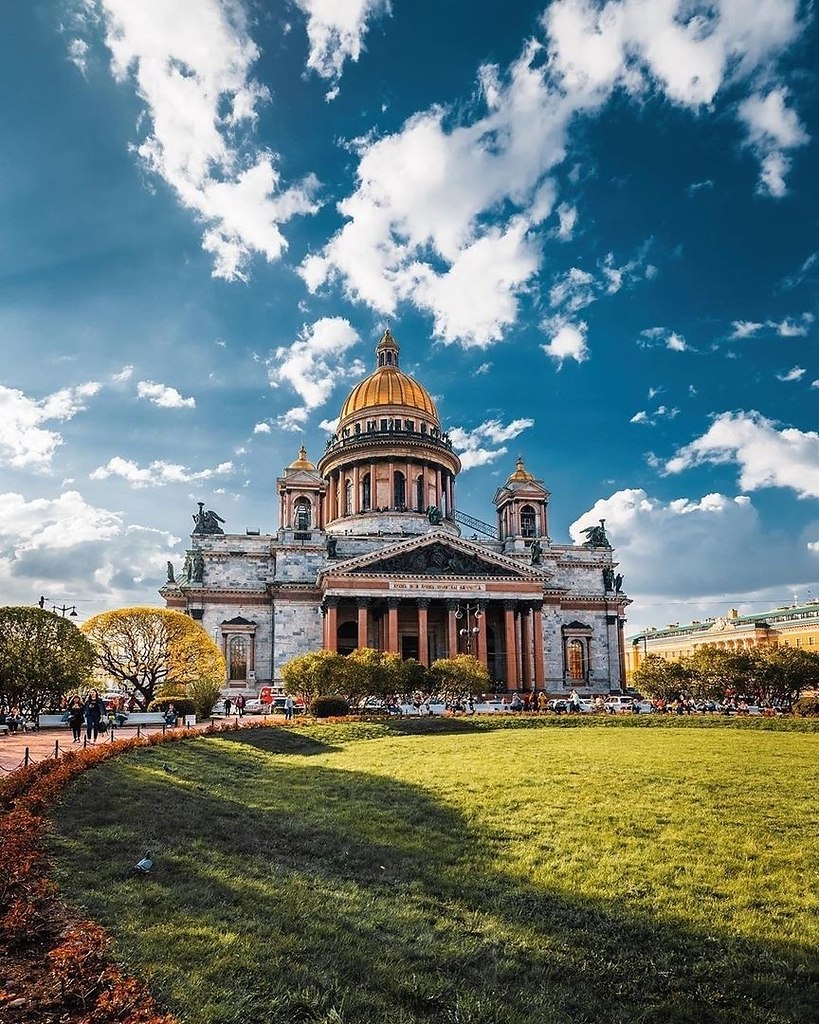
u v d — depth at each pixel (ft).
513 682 329.11
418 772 110.52
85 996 35.58
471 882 60.80
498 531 420.36
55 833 64.18
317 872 62.75
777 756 123.03
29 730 185.88
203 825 74.84
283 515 370.12
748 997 43.04
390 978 42.37
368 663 225.56
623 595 390.83
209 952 43.14
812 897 57.00
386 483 408.67
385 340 470.39
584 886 59.31
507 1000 41.29
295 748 152.05
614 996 42.98
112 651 240.32
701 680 278.67
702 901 56.24
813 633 515.09
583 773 104.88
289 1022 36.63
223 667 260.21
